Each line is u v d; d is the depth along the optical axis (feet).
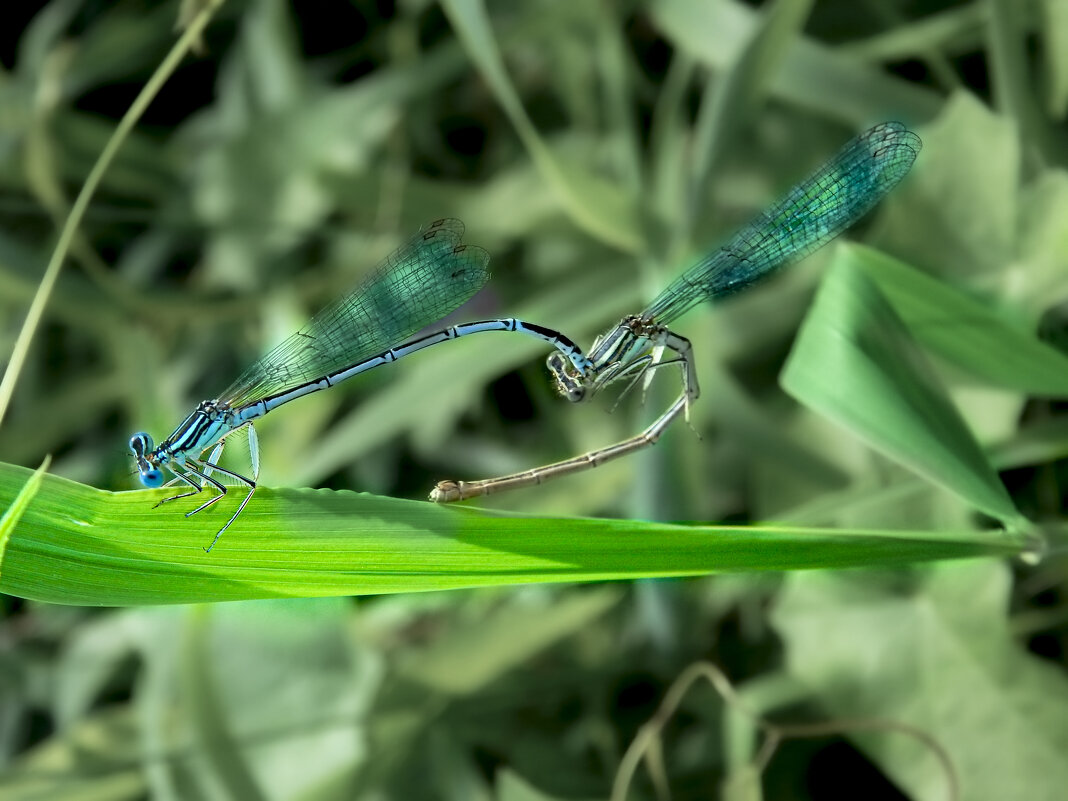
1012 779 0.75
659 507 0.81
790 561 0.66
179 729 0.83
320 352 0.73
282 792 0.82
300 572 0.66
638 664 0.84
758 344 0.87
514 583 0.66
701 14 0.86
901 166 0.73
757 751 0.81
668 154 0.87
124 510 0.66
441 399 0.90
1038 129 0.81
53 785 0.82
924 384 0.68
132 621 0.86
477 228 0.91
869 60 0.89
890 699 0.76
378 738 0.82
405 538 0.66
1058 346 0.80
